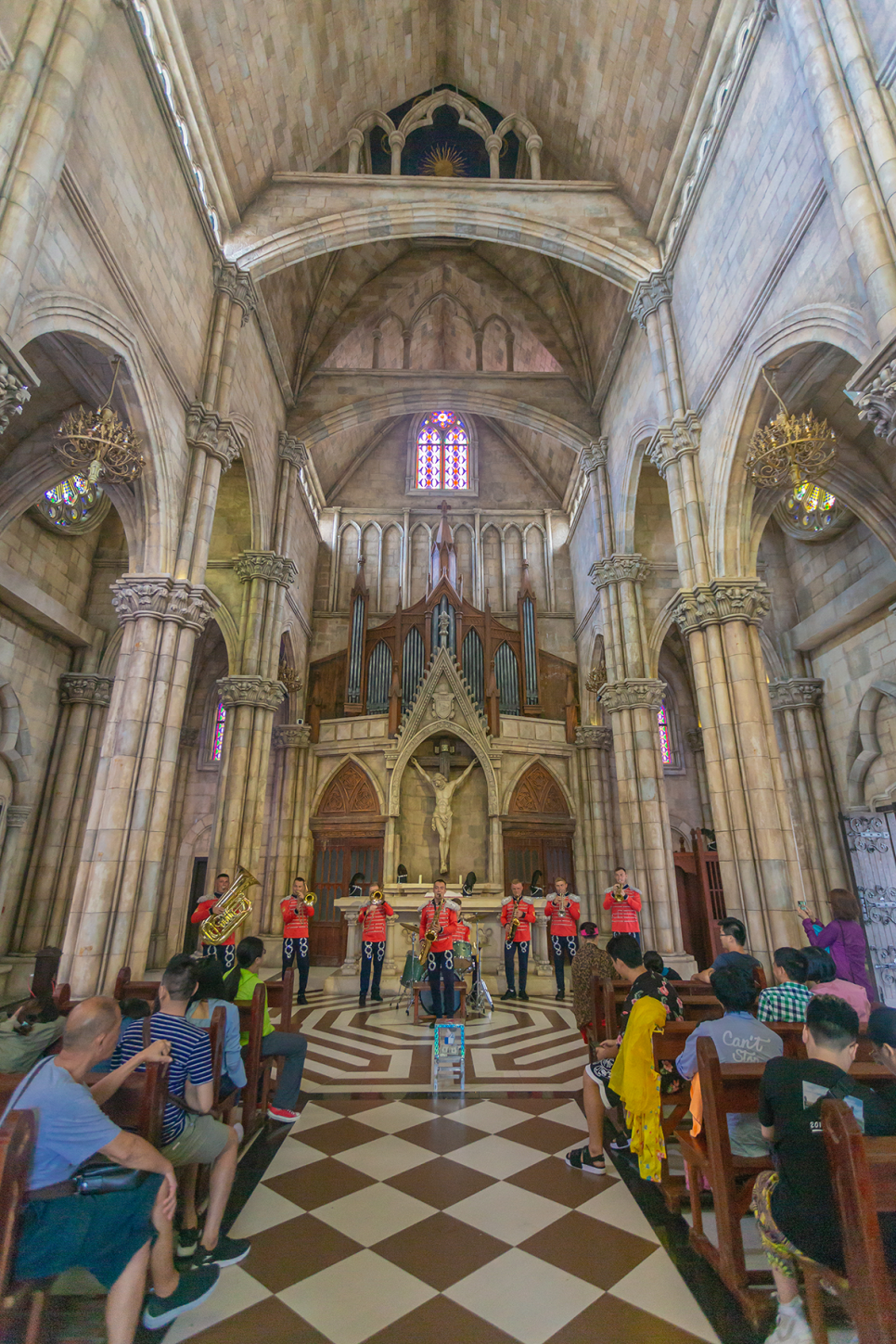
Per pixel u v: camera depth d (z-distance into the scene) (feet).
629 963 16.40
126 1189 9.00
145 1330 9.70
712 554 34.50
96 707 50.19
